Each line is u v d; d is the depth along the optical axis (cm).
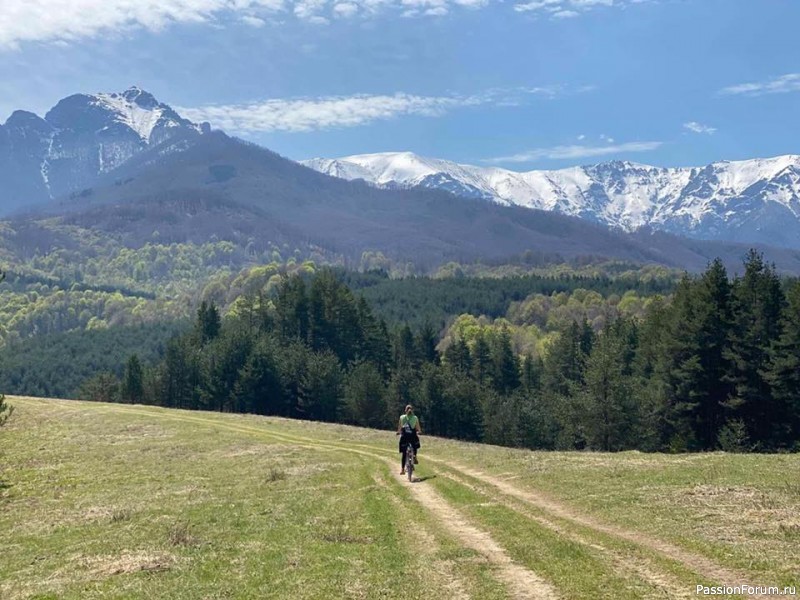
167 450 4544
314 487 2781
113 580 1528
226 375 10581
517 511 2131
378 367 12056
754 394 5944
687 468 2791
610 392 7081
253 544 1812
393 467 3372
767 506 2014
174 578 1521
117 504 2634
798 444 5797
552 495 2441
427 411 9969
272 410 10412
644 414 7019
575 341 11781
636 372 8875
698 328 6222
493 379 12438
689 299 6719
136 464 3928
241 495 2678
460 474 3025
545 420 9550
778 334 6328
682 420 6397
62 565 1728
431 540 1780
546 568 1461
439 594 1339
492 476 2986
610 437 7125
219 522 2138
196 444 4812
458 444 5403
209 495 2730
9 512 2639
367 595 1348
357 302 13600
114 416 6881
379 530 1908
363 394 9731
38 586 1534
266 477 3148
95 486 3188
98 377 13875
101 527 2191
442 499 2375
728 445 5688
